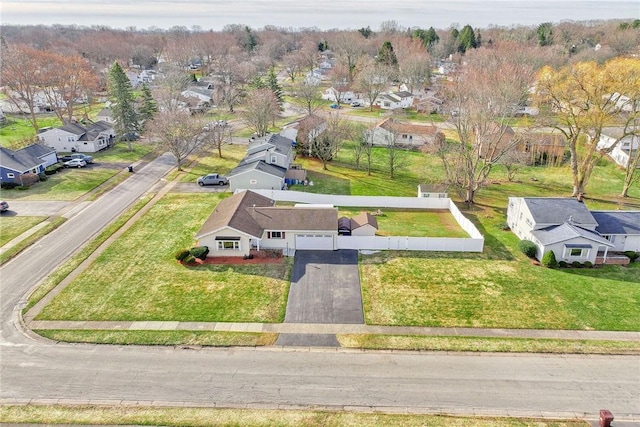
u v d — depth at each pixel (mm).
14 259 35250
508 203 46188
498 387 23500
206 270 34219
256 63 138625
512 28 188125
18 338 26641
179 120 58969
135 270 34031
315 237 37531
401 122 74000
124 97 66875
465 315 29422
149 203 47062
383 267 35156
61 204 46656
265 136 64188
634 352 26188
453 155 53938
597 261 36156
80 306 29641
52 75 75062
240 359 25344
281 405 22234
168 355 25547
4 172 51000
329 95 111375
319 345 26562
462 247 37844
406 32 188625
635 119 49219
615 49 120250
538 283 33188
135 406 22031
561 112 47094
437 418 21594
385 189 53219
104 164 61062
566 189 54000
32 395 22578
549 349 26328
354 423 21266
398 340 27000
